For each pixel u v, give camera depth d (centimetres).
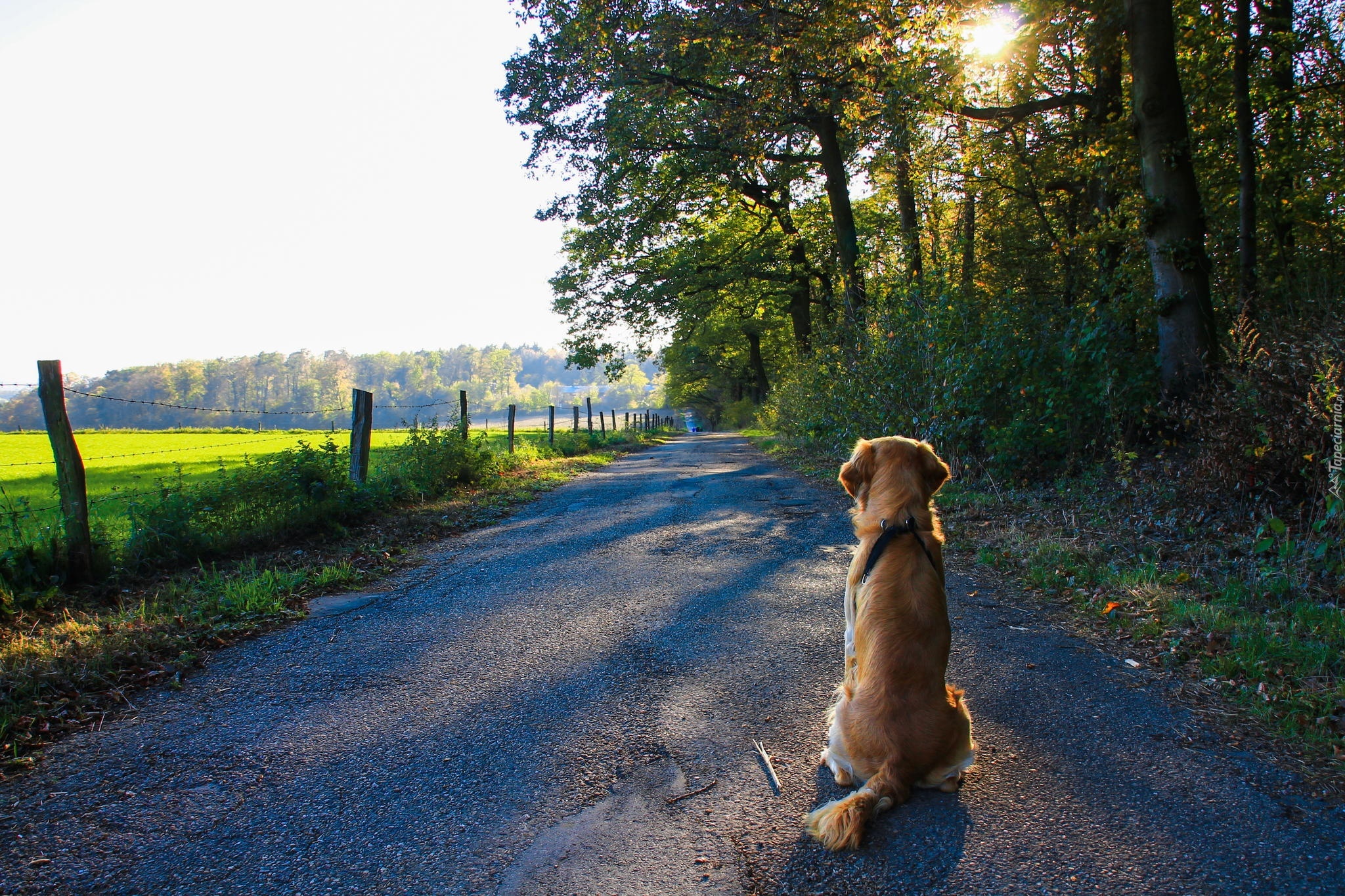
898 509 334
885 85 1484
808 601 567
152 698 411
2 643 473
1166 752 326
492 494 1202
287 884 251
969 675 417
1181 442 894
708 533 855
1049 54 1691
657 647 473
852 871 250
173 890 249
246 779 321
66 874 258
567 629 513
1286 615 472
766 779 311
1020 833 269
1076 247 1681
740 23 1508
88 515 676
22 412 8444
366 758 337
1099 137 1411
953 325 1065
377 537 839
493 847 269
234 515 779
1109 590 554
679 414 8425
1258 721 353
